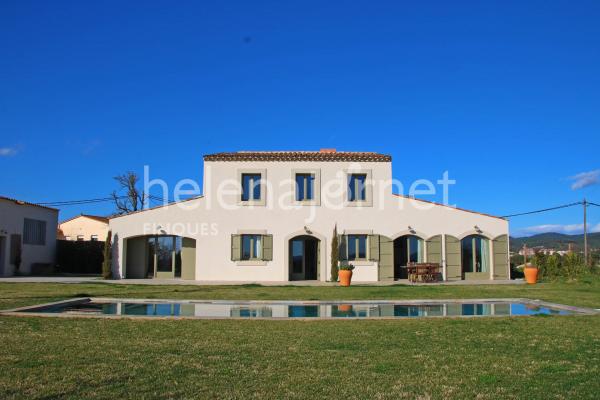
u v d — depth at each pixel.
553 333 10.10
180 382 6.43
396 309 15.28
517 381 6.63
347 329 10.55
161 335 9.70
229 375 6.80
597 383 6.55
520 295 18.09
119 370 6.95
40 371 6.84
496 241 28.91
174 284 24.52
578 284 23.86
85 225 49.44
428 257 28.52
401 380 6.64
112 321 11.40
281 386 6.31
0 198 30.48
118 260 28.48
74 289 20.11
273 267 28.34
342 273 24.66
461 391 6.18
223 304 16.22
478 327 10.82
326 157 28.80
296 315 13.88
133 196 50.09
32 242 34.06
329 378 6.71
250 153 29.17
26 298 16.12
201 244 28.47
